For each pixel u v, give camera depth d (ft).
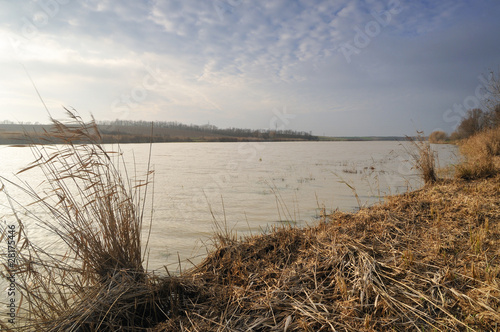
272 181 37.22
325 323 6.87
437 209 13.73
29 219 18.93
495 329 5.94
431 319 6.59
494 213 12.46
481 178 21.99
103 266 9.29
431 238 10.56
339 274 8.67
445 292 7.35
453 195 16.43
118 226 9.69
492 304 6.68
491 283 7.28
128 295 8.33
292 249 11.19
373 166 51.37
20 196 25.85
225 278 9.71
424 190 20.03
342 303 7.50
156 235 17.33
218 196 28.37
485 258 8.62
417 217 13.28
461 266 8.48
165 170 49.80
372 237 11.11
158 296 8.62
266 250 11.39
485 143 34.50
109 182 9.86
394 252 9.59
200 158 77.25
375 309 7.07
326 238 11.50
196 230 18.13
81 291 8.74
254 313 7.71
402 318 6.77
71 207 9.38
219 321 7.61
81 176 9.54
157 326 7.77
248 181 37.86
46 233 16.25
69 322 7.61
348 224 13.06
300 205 23.94
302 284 8.56
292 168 53.16
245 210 22.91
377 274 8.33
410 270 8.46
